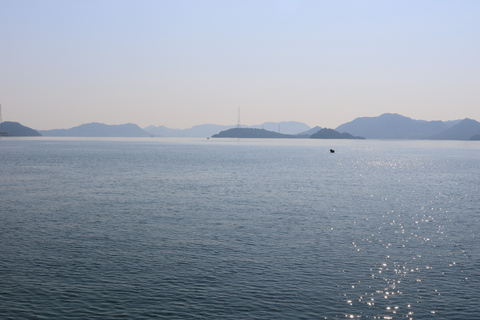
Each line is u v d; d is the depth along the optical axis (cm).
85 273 3109
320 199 6694
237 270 3209
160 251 3678
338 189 8006
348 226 4731
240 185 8406
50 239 4031
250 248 3797
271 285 2925
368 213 5522
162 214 5319
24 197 6594
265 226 4691
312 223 4872
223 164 14388
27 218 4981
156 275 3086
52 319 2431
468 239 4184
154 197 6719
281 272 3175
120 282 2947
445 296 2766
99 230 4416
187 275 3091
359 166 14600
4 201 6191
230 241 4031
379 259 3509
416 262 3438
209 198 6669
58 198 6519
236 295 2758
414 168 13988
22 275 3053
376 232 4453
